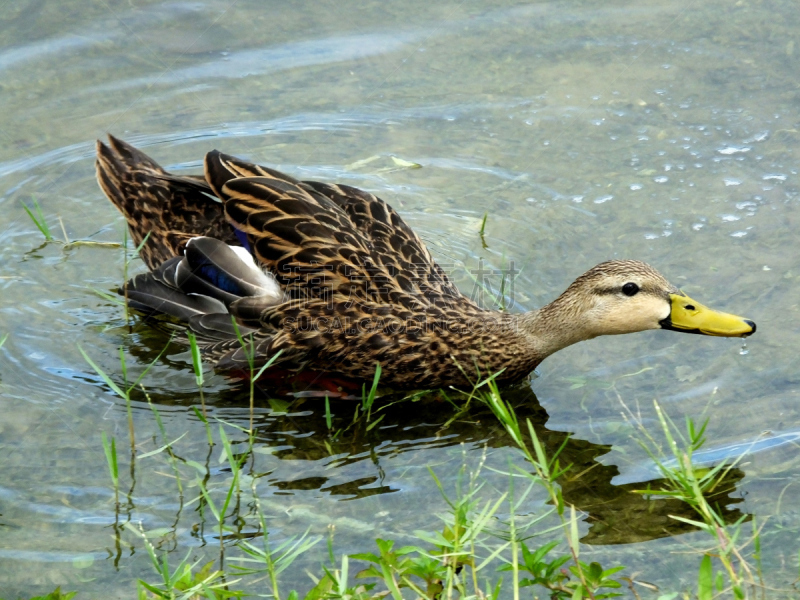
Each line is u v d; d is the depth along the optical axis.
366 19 14.88
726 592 6.98
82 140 13.00
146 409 9.35
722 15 14.85
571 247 11.31
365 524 7.88
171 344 10.28
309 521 7.91
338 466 8.62
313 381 10.09
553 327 9.68
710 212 11.59
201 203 10.86
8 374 9.68
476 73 14.09
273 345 9.80
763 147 12.58
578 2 15.16
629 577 7.09
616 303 9.45
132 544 7.68
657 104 13.41
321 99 13.70
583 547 7.61
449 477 8.44
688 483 7.07
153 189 10.98
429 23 14.87
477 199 12.19
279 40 14.51
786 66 13.80
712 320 9.23
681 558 7.45
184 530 7.84
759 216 11.46
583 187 12.20
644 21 14.81
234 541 7.71
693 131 12.92
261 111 13.50
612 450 8.66
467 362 9.84
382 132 13.28
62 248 11.62
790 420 8.78
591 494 8.18
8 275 11.13
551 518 7.92
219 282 10.16
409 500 8.16
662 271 10.70
